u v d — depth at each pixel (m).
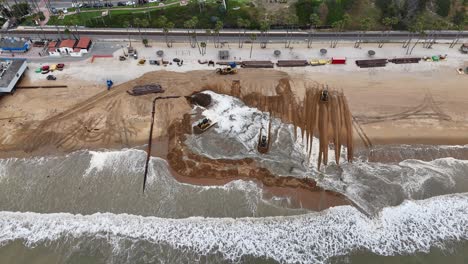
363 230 61.53
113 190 66.38
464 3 106.56
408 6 104.81
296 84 85.81
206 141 73.88
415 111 80.50
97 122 77.69
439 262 57.84
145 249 58.91
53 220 62.31
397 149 73.38
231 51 95.94
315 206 64.44
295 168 69.56
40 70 89.25
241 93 83.69
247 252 58.69
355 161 71.12
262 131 75.69
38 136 75.12
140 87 83.94
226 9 104.88
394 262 57.75
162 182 67.50
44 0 114.56
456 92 85.25
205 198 65.31
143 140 74.50
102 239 60.03
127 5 109.62
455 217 63.41
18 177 68.44
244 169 69.38
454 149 73.75
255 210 63.75
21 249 58.78
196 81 86.62
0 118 78.38
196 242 59.75
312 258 58.09
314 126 76.75
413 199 65.62
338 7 105.00
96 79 87.56
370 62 91.56
